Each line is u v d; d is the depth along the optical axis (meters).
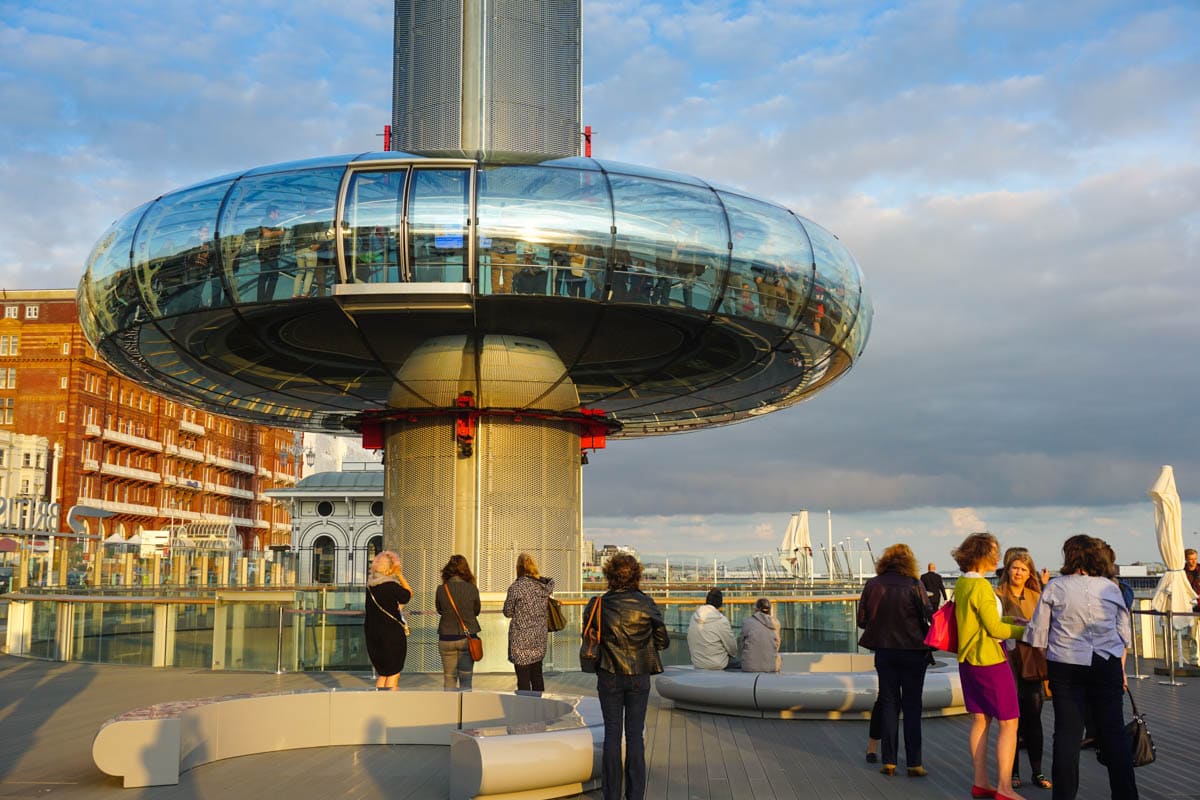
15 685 14.23
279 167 13.15
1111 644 6.72
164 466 104.31
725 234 13.36
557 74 16.88
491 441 16.61
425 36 16.75
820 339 14.97
